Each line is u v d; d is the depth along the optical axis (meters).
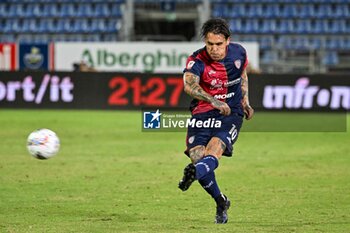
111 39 71.19
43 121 49.25
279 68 65.88
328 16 73.31
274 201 22.62
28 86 56.34
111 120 50.56
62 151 35.84
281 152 36.34
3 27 72.00
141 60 59.97
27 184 26.11
